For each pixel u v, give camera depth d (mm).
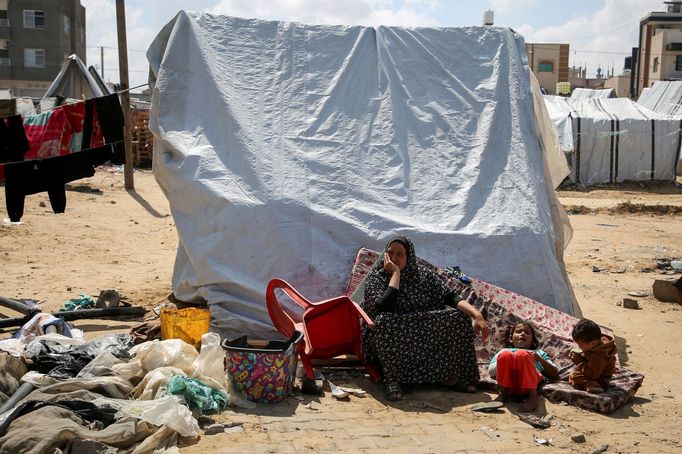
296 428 4766
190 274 7172
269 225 6586
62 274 9539
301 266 6598
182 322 6039
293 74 7383
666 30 63781
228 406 5102
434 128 7402
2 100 14023
